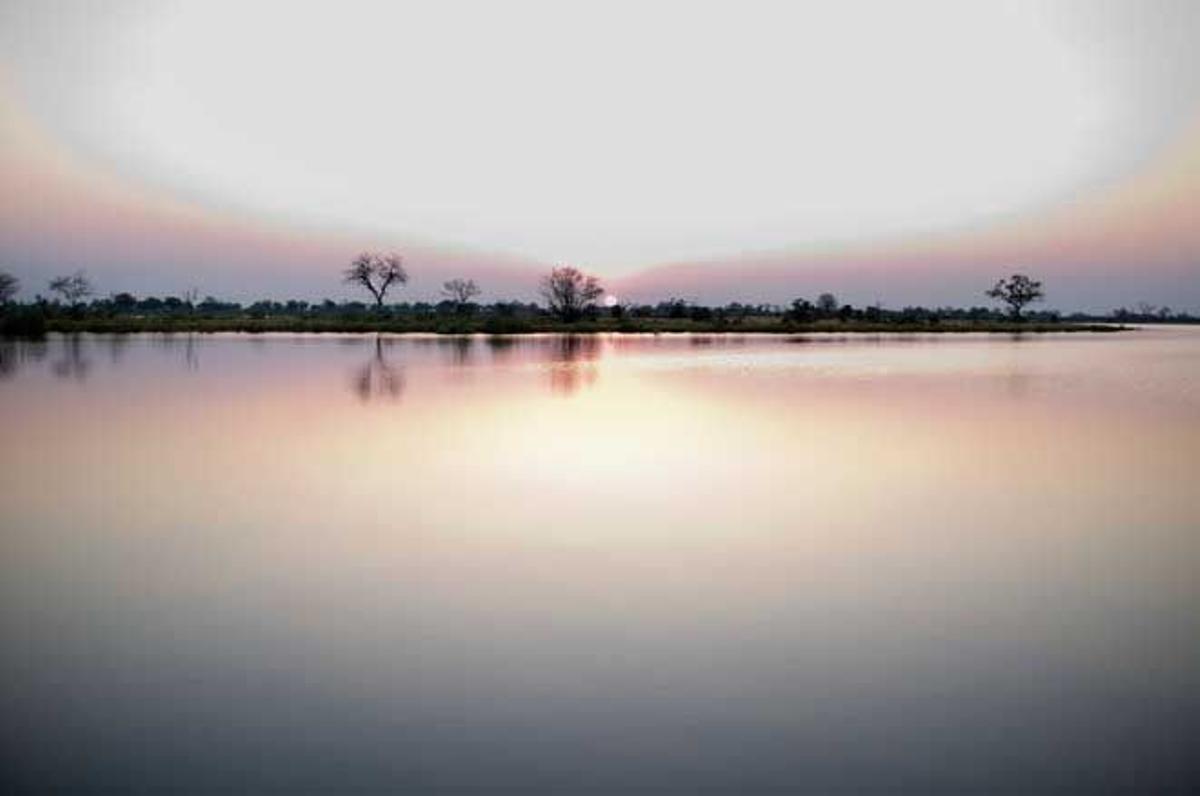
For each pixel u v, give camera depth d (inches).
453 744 182.4
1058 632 247.4
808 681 212.7
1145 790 166.1
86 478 467.2
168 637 241.3
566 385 1018.7
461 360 1456.7
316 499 416.2
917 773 171.9
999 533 360.2
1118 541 349.4
